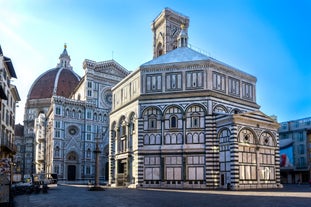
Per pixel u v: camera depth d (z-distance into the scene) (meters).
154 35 119.25
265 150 62.84
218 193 45.09
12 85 72.31
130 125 69.69
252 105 71.00
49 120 135.75
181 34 81.31
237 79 70.06
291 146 102.12
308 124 100.12
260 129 62.34
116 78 137.25
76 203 31.66
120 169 72.81
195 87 64.88
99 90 132.88
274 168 63.91
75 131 125.12
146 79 68.06
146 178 63.75
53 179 100.81
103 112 132.12
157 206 28.30
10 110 71.25
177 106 64.44
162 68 67.38
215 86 65.38
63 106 123.81
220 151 60.91
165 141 63.94
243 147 59.28
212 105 63.19
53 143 119.31
